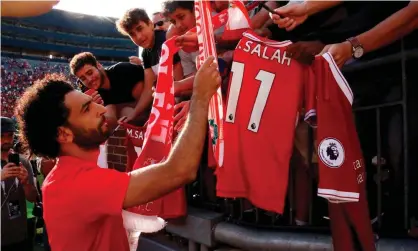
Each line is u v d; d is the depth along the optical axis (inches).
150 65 136.2
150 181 59.1
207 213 120.0
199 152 61.8
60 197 61.1
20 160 155.6
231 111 85.4
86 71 128.7
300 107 80.6
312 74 77.1
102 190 58.7
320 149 75.0
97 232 63.7
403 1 89.0
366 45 77.9
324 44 94.3
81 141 66.6
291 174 102.0
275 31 102.1
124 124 120.3
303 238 95.3
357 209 75.5
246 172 84.9
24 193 152.2
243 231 105.7
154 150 85.8
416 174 88.3
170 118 86.5
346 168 73.7
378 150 90.7
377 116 91.0
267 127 82.7
